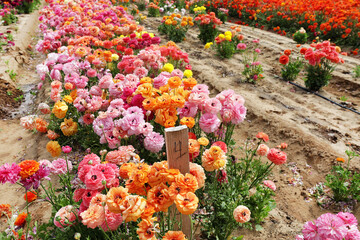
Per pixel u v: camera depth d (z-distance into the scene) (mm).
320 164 3676
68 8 9039
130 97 3189
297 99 5492
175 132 1685
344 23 8836
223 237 2359
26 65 7750
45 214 2824
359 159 3602
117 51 5801
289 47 8430
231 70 6891
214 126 2510
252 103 5242
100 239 2090
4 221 2924
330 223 1685
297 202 3201
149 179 1626
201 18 8742
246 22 12344
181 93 2754
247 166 2891
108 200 1416
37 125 3645
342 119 4691
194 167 1911
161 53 4695
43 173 2061
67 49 5074
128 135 2676
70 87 3514
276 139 4320
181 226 1928
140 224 1497
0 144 4363
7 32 8555
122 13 9578
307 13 10367
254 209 2666
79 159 3547
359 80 5945
